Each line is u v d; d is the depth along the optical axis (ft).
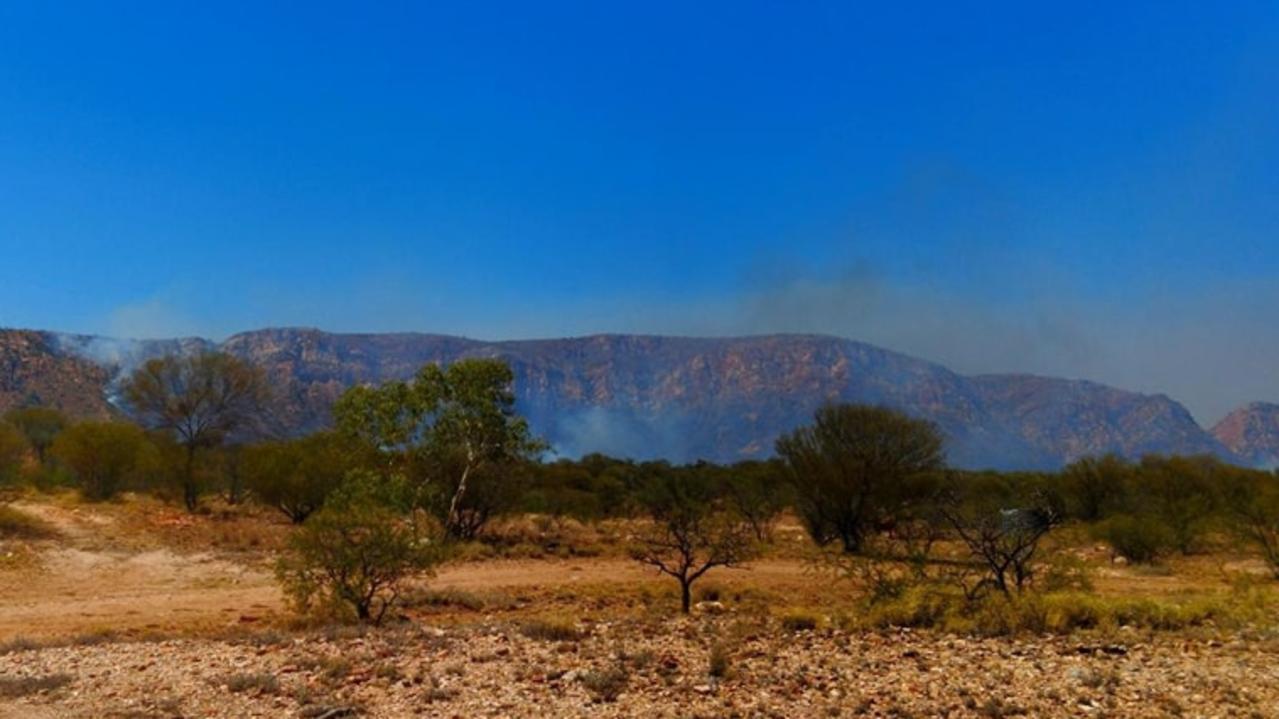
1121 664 40.68
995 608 55.11
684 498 107.55
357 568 61.41
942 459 130.93
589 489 186.91
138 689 36.47
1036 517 80.84
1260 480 170.30
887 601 60.18
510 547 119.24
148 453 152.25
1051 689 35.50
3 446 147.84
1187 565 110.42
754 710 32.24
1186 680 37.14
